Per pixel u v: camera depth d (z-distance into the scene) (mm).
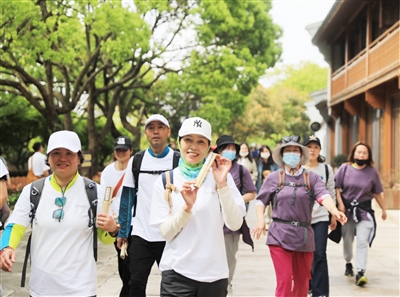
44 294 3852
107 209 3881
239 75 23391
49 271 3836
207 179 3979
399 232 12211
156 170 5492
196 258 3875
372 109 21406
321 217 6488
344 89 23062
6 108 25891
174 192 4000
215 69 23609
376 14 20391
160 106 33344
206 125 4020
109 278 7867
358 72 20297
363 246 7488
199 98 32906
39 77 24578
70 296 3840
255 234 5781
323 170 7145
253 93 54062
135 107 35469
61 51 16672
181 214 3805
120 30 17250
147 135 5559
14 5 14016
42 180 4000
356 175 7621
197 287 3887
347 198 7645
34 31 15836
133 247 5410
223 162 3938
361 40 21953
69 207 3914
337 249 10148
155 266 8648
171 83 26000
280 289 5590
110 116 25438
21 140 28203
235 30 24172
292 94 56500
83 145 31359
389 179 16828
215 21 22938
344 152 26984
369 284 7547
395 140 17922
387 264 8883
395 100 17938
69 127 23953
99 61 27656
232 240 6363
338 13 21625
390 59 15734
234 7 24109
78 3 16422
